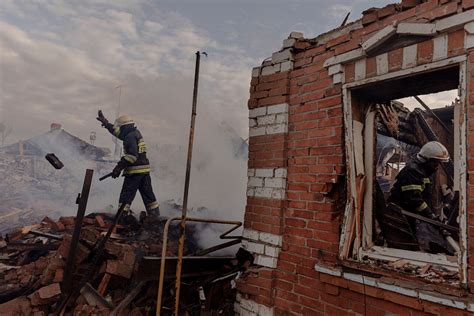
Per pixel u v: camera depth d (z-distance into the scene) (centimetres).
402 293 233
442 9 232
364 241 292
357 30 286
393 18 264
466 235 214
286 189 331
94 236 413
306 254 304
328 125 301
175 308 303
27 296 358
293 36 341
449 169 609
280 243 327
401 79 260
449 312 213
